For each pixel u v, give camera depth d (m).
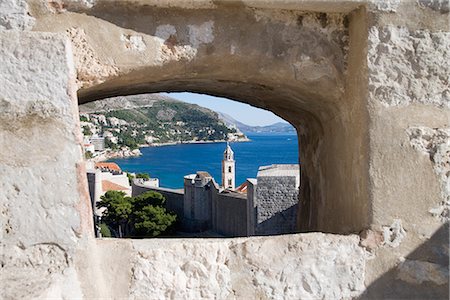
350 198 2.18
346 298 1.94
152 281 1.86
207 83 2.56
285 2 1.96
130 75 2.02
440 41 1.97
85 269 1.79
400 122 1.96
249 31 2.06
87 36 1.90
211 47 2.03
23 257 1.75
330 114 2.45
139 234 33.97
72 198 1.79
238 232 31.20
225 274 1.91
